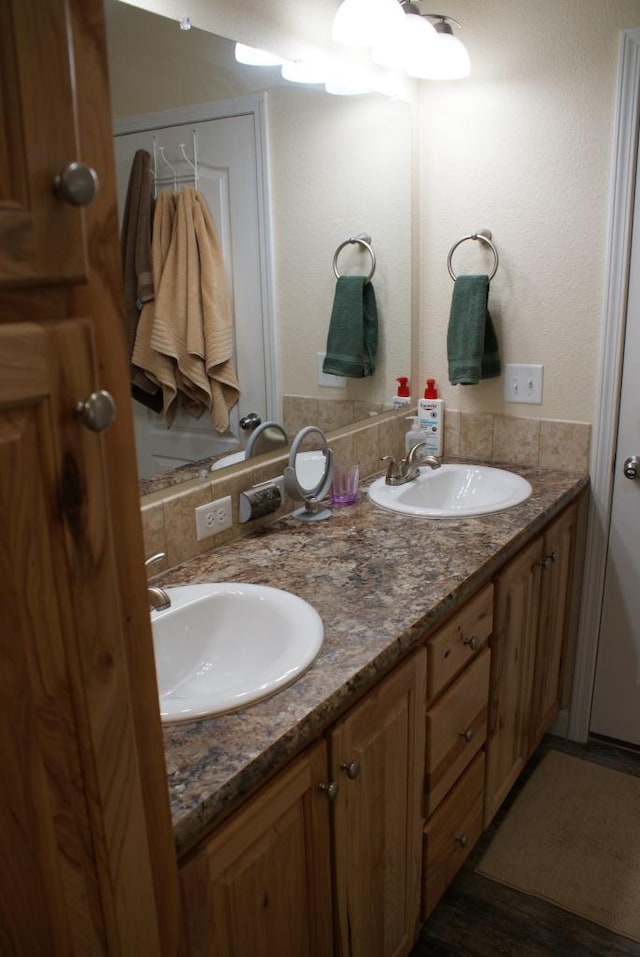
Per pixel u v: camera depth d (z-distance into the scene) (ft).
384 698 4.13
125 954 2.29
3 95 1.62
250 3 5.27
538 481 7.03
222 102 5.11
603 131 6.47
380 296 7.19
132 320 4.62
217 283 5.29
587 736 7.89
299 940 3.74
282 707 3.41
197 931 2.98
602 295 6.79
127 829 2.22
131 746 2.19
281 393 6.10
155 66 4.58
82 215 1.84
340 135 6.26
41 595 1.88
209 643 4.49
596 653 7.66
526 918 5.72
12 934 2.01
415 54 6.22
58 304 1.85
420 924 5.27
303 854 3.64
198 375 5.20
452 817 5.42
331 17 6.09
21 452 1.77
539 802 6.97
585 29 6.36
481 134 7.07
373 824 4.25
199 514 5.25
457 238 7.43
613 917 5.70
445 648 4.80
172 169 4.81
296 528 5.88
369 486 6.98
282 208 5.83
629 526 7.21
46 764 1.98
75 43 1.76
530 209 6.97
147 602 2.23
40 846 2.02
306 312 6.22
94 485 1.94
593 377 7.02
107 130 1.90
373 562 5.12
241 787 2.98
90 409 1.85
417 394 8.01
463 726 5.33
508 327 7.36
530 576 6.29
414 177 7.43
